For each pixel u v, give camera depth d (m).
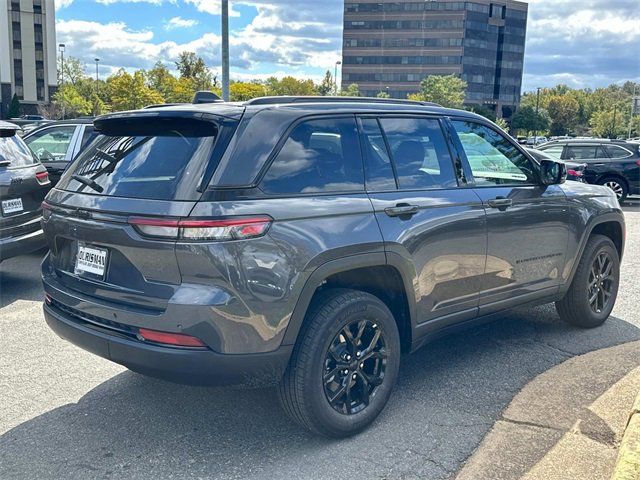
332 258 3.30
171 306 3.00
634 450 2.96
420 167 3.99
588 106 167.88
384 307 3.64
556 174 4.77
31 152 7.04
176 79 107.56
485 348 5.00
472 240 4.13
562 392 4.12
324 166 3.48
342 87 145.12
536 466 3.20
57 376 4.48
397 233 3.62
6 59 97.75
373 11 141.12
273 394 4.17
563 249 4.95
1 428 3.71
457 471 3.23
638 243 9.85
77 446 3.50
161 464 3.31
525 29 143.12
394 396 4.11
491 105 142.62
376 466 3.28
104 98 100.88
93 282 3.38
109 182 3.42
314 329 3.30
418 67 139.75
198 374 3.05
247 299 3.03
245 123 3.25
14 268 7.91
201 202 2.99
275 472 3.22
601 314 5.52
